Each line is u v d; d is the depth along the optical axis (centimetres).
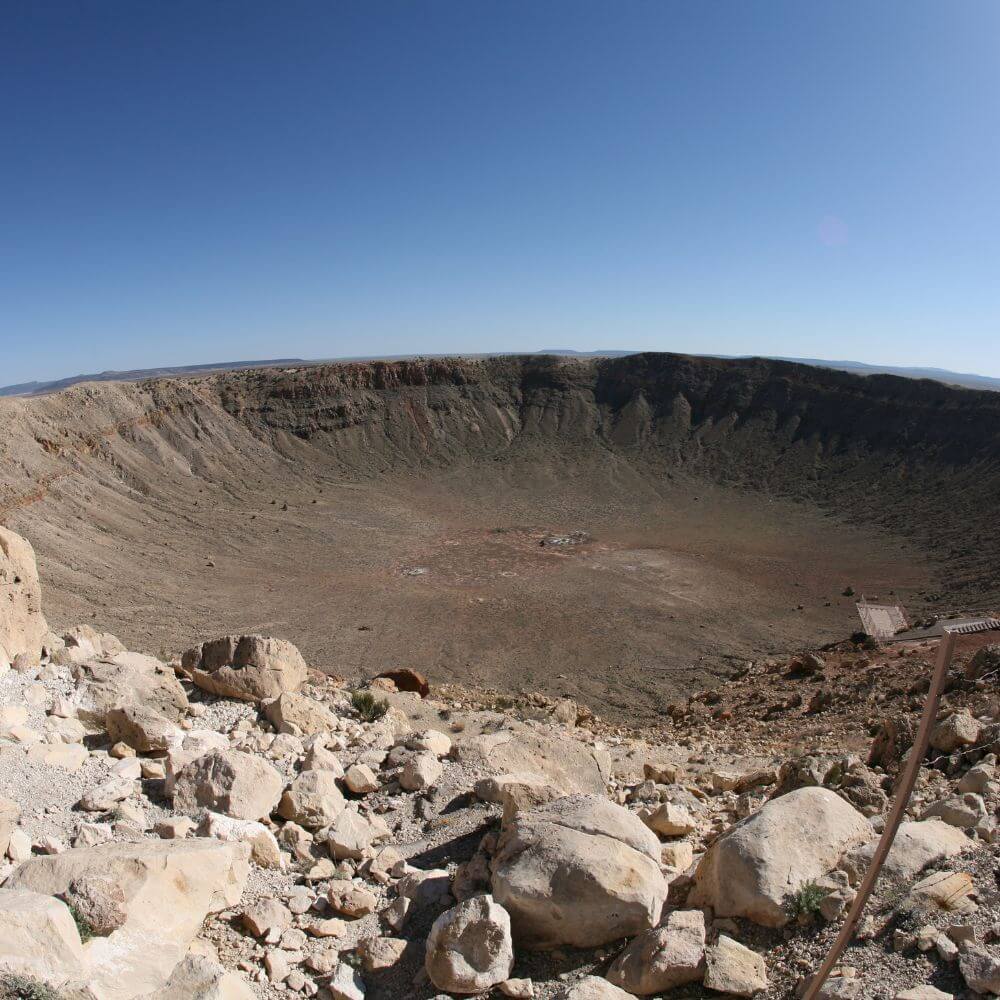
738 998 697
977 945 659
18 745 1273
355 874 1049
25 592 1756
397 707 2109
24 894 734
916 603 6650
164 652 4841
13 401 9506
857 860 820
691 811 1312
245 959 827
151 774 1282
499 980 758
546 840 868
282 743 1501
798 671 3697
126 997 687
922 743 507
